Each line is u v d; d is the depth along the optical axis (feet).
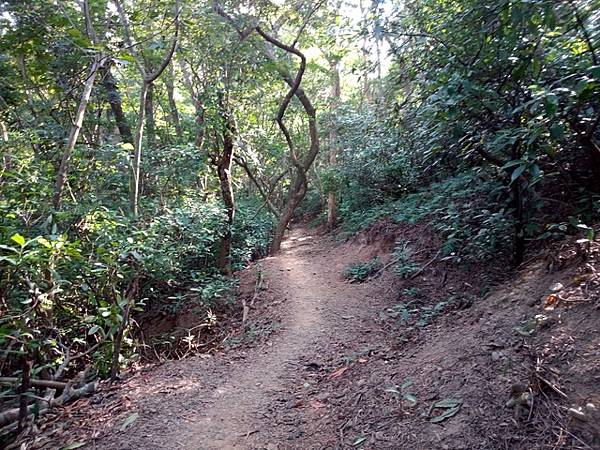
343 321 19.97
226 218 30.42
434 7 17.38
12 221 15.57
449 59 14.38
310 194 73.82
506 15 11.89
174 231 23.77
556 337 9.50
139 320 25.30
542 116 10.96
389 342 15.96
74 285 15.38
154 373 16.10
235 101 33.19
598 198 13.44
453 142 15.53
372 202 41.24
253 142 42.63
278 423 11.60
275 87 45.14
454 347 11.83
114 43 23.09
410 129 19.95
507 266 16.43
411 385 11.09
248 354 17.80
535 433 7.79
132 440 11.22
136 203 23.31
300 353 17.07
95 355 16.53
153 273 20.63
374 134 35.04
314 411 11.91
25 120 29.25
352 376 13.57
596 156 12.57
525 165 10.89
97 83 31.40
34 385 13.96
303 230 63.00
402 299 20.38
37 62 28.30
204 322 23.20
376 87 47.75
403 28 17.51
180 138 33.81
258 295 26.84
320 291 25.73
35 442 11.68
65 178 19.29
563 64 12.16
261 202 61.11
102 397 14.14
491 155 14.23
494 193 16.87
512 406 8.52
